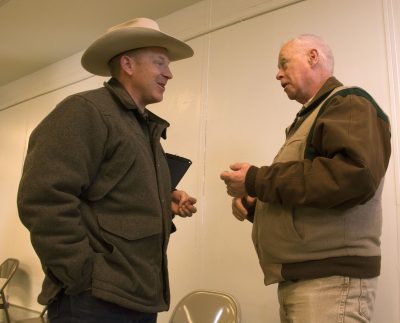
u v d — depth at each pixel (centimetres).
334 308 112
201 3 313
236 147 265
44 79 461
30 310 397
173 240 287
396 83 203
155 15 344
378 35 214
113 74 150
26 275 414
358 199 107
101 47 147
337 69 225
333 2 235
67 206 109
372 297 119
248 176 122
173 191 163
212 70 292
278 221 126
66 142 112
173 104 312
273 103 252
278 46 256
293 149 132
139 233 122
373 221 120
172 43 154
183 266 277
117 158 123
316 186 106
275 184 115
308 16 245
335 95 120
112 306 115
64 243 107
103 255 116
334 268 114
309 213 120
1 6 343
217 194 269
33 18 361
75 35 390
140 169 127
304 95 148
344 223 116
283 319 133
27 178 109
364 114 111
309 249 118
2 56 441
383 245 194
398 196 194
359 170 101
